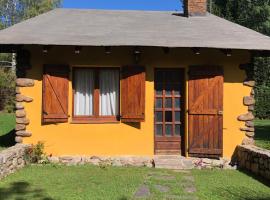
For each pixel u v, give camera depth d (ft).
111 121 38.96
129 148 38.86
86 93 39.65
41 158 37.45
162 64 39.09
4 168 30.78
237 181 31.71
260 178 32.89
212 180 31.96
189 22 43.68
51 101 37.93
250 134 39.29
